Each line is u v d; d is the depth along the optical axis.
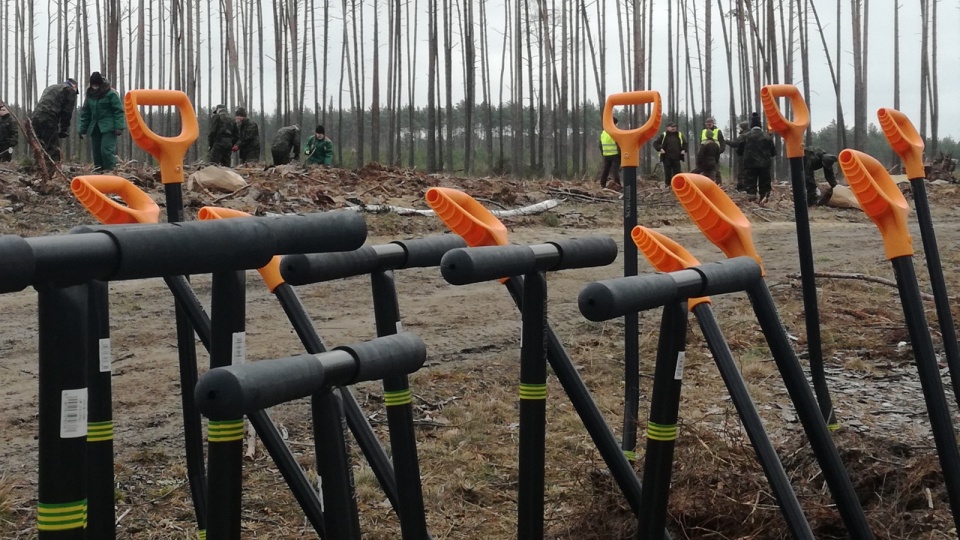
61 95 15.12
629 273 3.65
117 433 4.98
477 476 4.41
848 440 3.88
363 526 3.86
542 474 2.39
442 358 6.54
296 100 31.06
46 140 14.99
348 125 56.12
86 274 1.43
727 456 3.70
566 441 4.78
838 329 7.20
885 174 2.89
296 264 2.23
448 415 5.28
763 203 17.88
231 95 29.62
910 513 3.50
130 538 3.76
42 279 1.39
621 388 5.81
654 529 2.40
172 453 4.73
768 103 3.87
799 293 8.53
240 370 1.41
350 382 1.67
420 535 2.30
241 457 1.85
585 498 3.85
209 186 13.28
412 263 2.53
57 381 1.51
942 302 3.10
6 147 15.48
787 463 3.77
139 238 1.46
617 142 3.67
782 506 2.22
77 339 1.52
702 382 5.84
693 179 2.60
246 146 18.31
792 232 13.76
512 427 5.15
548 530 3.74
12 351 6.54
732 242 2.57
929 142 41.56
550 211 14.85
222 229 1.56
